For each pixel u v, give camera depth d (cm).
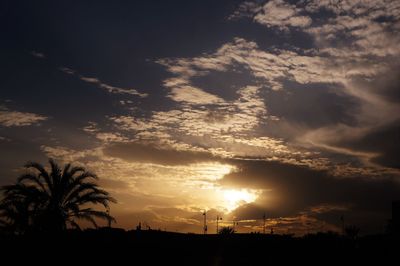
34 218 2739
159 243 3294
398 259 2719
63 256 2697
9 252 2627
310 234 3831
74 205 2805
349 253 2992
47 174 2827
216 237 3741
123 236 3300
